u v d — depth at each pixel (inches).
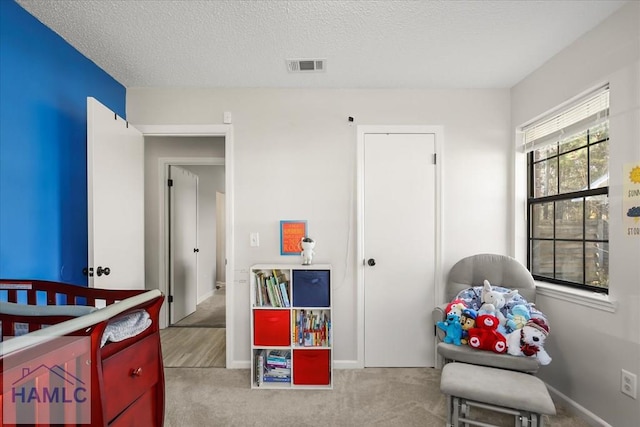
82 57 81.2
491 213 101.7
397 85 100.0
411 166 101.7
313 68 89.4
